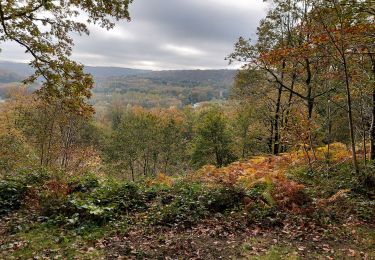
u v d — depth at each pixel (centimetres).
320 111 2064
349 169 1234
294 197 968
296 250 678
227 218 880
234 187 1036
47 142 2667
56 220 830
